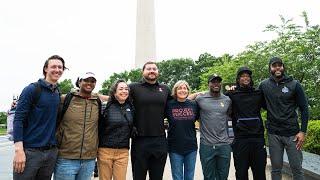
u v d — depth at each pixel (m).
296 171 2.77
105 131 2.56
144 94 2.67
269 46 6.91
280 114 2.79
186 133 2.83
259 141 2.82
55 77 2.27
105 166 2.56
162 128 2.70
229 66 8.48
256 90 2.90
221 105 2.87
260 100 2.88
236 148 2.86
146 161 2.65
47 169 2.25
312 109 5.73
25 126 2.22
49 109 2.24
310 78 5.99
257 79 6.70
